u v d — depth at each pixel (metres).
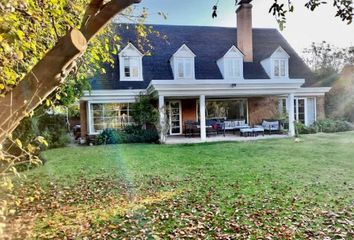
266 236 3.74
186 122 17.19
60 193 5.93
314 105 19.25
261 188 5.92
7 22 2.16
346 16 2.77
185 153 10.95
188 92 14.38
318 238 3.66
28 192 5.93
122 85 16.67
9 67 2.66
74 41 1.68
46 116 13.49
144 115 15.50
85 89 12.31
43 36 3.21
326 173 7.06
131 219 4.45
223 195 5.52
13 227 4.10
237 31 19.48
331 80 20.14
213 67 18.42
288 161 8.77
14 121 1.77
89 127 15.91
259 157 9.62
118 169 8.34
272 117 18.69
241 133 16.28
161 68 17.78
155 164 8.95
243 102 18.69
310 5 2.83
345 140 13.14
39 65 1.71
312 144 12.16
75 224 4.31
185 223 4.23
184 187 6.19
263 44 20.89
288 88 15.62
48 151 12.41
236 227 4.04
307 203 4.93
